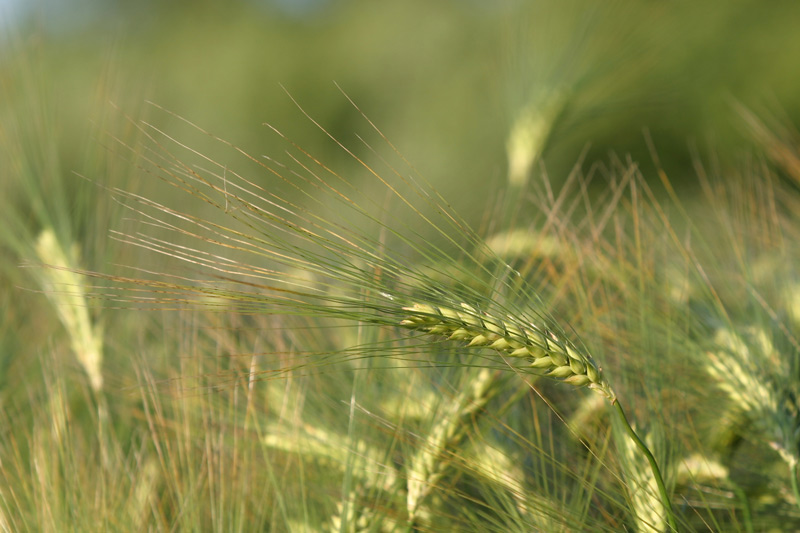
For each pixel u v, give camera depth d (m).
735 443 1.13
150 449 1.15
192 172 0.96
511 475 1.08
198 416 1.14
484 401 1.08
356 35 5.14
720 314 1.14
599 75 1.44
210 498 1.08
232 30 5.48
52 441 1.11
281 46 5.21
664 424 1.07
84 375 1.22
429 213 1.30
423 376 1.11
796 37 4.18
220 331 1.17
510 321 0.98
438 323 0.96
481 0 4.83
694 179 1.74
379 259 0.97
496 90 1.48
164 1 5.63
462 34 4.73
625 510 1.04
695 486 1.05
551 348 0.98
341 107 4.73
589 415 1.11
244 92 4.93
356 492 1.06
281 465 1.11
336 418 1.13
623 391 1.09
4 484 1.11
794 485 1.07
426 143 2.03
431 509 1.07
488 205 1.28
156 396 1.11
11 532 1.06
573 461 1.11
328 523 1.08
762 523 1.10
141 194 1.29
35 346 1.25
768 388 1.09
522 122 1.41
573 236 1.15
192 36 5.55
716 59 4.11
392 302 0.97
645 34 1.51
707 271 1.22
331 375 1.15
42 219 1.25
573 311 1.15
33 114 1.29
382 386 1.12
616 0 1.48
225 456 1.10
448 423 1.07
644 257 1.16
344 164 1.74
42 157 1.27
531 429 1.12
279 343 1.15
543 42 1.45
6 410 1.20
